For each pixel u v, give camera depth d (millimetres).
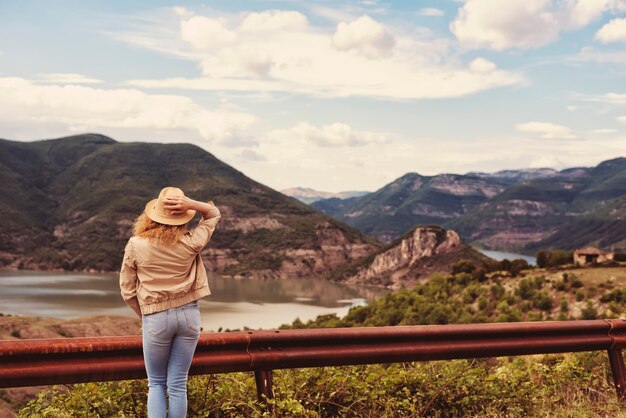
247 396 5293
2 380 4129
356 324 97812
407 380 6004
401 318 96812
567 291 107688
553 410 6141
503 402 6129
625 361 7383
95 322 127938
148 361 4219
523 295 108062
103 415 4949
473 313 104000
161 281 4094
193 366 4730
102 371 4434
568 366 6930
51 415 4887
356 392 5746
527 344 6027
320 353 5164
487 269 135750
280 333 5047
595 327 6332
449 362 6398
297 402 5141
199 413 5059
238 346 4914
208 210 4227
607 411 6000
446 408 6027
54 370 4277
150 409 4203
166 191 4141
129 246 4086
